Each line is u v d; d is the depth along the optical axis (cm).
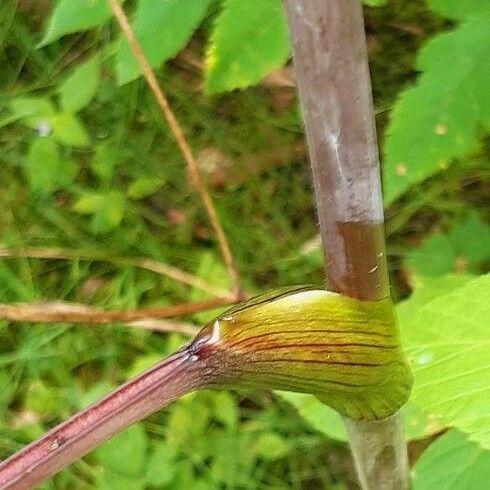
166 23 25
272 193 46
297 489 38
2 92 50
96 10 25
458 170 41
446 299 19
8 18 51
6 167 49
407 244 42
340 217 11
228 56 24
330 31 10
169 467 36
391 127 24
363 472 16
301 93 10
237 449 38
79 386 43
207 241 45
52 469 11
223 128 48
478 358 19
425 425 25
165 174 47
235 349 12
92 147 48
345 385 13
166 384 12
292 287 12
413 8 45
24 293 45
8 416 42
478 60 24
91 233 47
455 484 24
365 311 12
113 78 48
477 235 36
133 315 26
